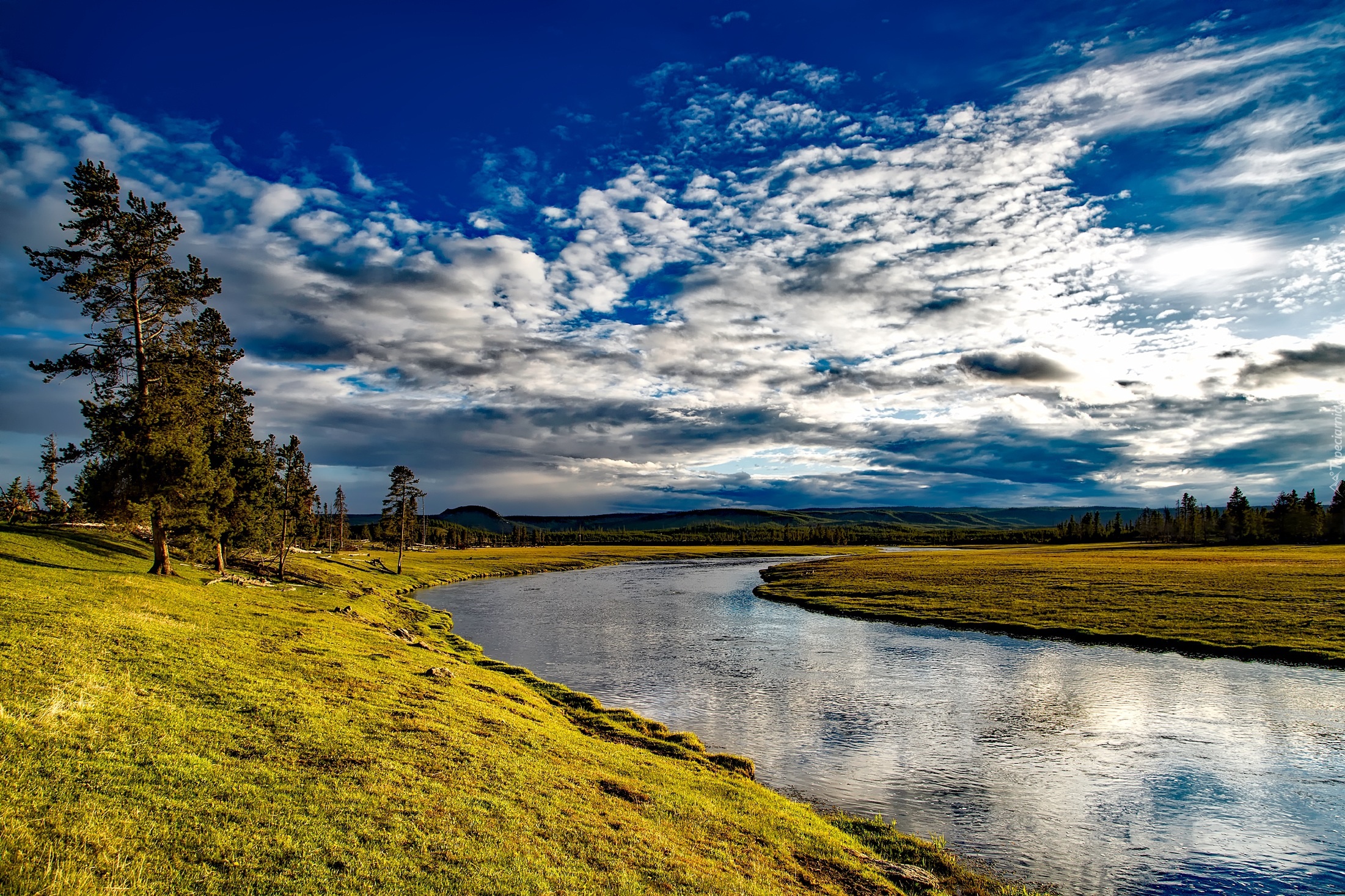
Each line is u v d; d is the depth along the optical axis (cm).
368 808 1460
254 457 6225
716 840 1683
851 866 1680
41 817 1166
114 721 1691
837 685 3941
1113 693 3725
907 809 2256
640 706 3519
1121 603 6531
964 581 8925
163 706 1883
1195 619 5591
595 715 3191
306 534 8350
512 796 1694
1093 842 2019
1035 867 1870
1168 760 2697
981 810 2241
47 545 4600
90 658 2156
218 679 2262
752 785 2309
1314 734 3008
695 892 1340
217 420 5803
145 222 4194
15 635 2223
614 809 1759
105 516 4425
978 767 2636
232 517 5747
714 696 3706
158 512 4384
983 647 5072
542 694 3572
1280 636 4875
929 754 2780
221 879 1104
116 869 1066
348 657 3094
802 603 7881
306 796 1470
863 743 2925
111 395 4294
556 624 6406
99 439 4262
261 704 2066
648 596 9025
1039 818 2184
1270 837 2048
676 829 1702
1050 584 8138
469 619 6712
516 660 4719
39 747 1444
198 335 5938
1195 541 18500
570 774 1997
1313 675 4075
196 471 4466
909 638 5528
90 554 4812
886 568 11731
